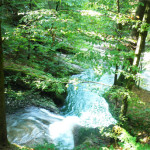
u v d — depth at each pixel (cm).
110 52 479
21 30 544
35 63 1231
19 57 1194
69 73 1380
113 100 1054
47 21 493
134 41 561
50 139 645
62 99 1031
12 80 892
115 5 770
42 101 941
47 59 1366
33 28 547
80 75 1434
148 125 771
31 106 870
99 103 1062
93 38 484
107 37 519
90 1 666
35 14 541
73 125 805
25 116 775
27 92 859
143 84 605
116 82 981
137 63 567
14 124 696
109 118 881
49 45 996
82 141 685
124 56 501
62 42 770
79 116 925
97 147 625
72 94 1140
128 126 743
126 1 740
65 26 488
